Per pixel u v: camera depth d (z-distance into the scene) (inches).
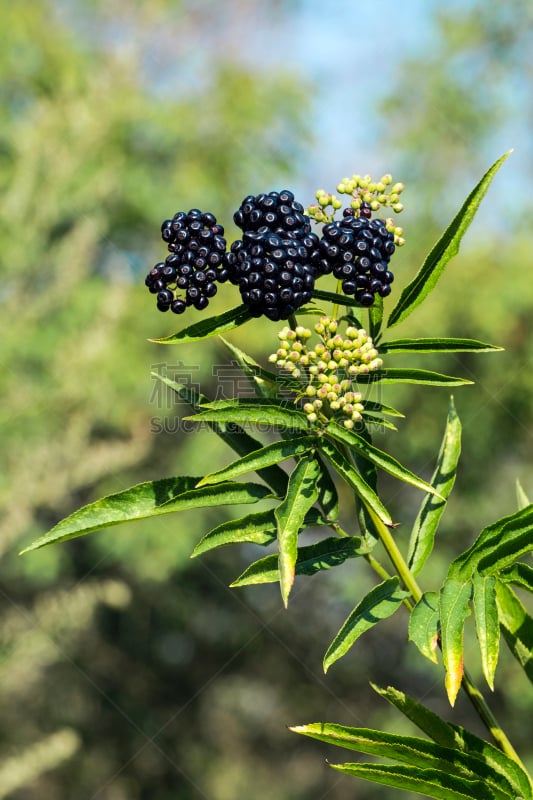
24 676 289.9
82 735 355.9
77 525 68.9
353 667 387.2
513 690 323.6
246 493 72.2
